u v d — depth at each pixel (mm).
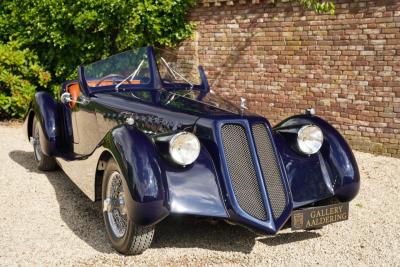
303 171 4676
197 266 4234
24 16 10680
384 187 6438
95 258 4352
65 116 6316
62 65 10602
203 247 4605
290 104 8914
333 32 8234
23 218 5215
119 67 5914
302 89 8727
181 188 4148
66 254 4426
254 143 4387
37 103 6414
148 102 5055
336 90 8336
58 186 6234
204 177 4246
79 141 6020
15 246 4566
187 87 5820
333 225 5188
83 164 5023
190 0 9719
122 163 4086
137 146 4117
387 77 7777
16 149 8070
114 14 9875
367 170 7156
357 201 5918
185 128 4520
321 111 8555
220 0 9367
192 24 9820
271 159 4504
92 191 4867
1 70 10094
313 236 4914
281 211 4371
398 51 7621
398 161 7605
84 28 10031
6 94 10359
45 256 4383
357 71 8070
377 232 5020
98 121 5504
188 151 4152
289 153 4750
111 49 10352
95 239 4746
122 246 4352
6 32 10922
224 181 4234
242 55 9375
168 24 9859
